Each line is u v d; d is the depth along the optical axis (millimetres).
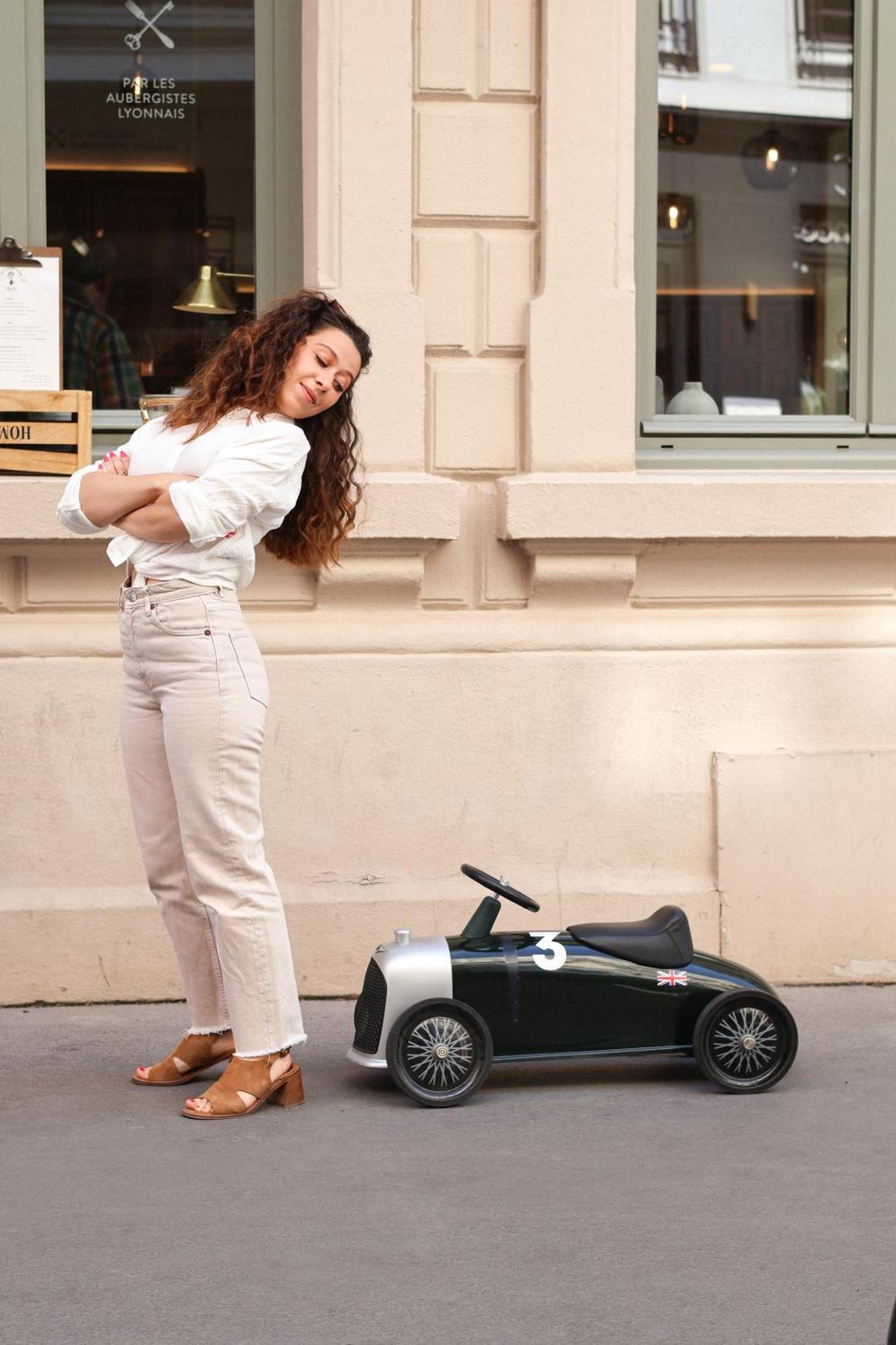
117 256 5488
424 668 5238
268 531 4102
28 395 5238
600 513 5176
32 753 5105
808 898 5363
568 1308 2900
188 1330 2811
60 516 3855
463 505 5312
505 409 5340
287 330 3926
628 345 5324
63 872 5129
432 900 5203
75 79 5461
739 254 5754
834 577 5465
